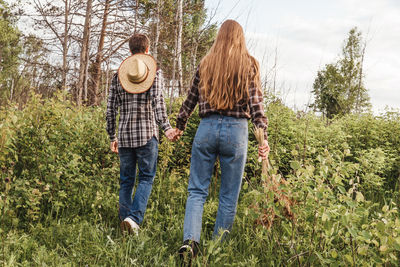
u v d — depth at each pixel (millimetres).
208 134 2355
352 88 26656
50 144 3326
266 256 2275
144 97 2877
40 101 3816
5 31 20672
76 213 2955
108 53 9281
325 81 26078
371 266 1933
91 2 8859
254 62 2416
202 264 1992
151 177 2977
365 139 5852
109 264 2205
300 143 4680
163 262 2219
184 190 3512
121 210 2912
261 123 2357
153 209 3088
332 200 2244
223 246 2270
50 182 3055
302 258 2131
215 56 2391
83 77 8648
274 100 5031
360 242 1983
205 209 2938
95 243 2391
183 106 2662
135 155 2959
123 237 2512
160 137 4609
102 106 4547
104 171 3500
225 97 2305
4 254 2070
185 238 2238
